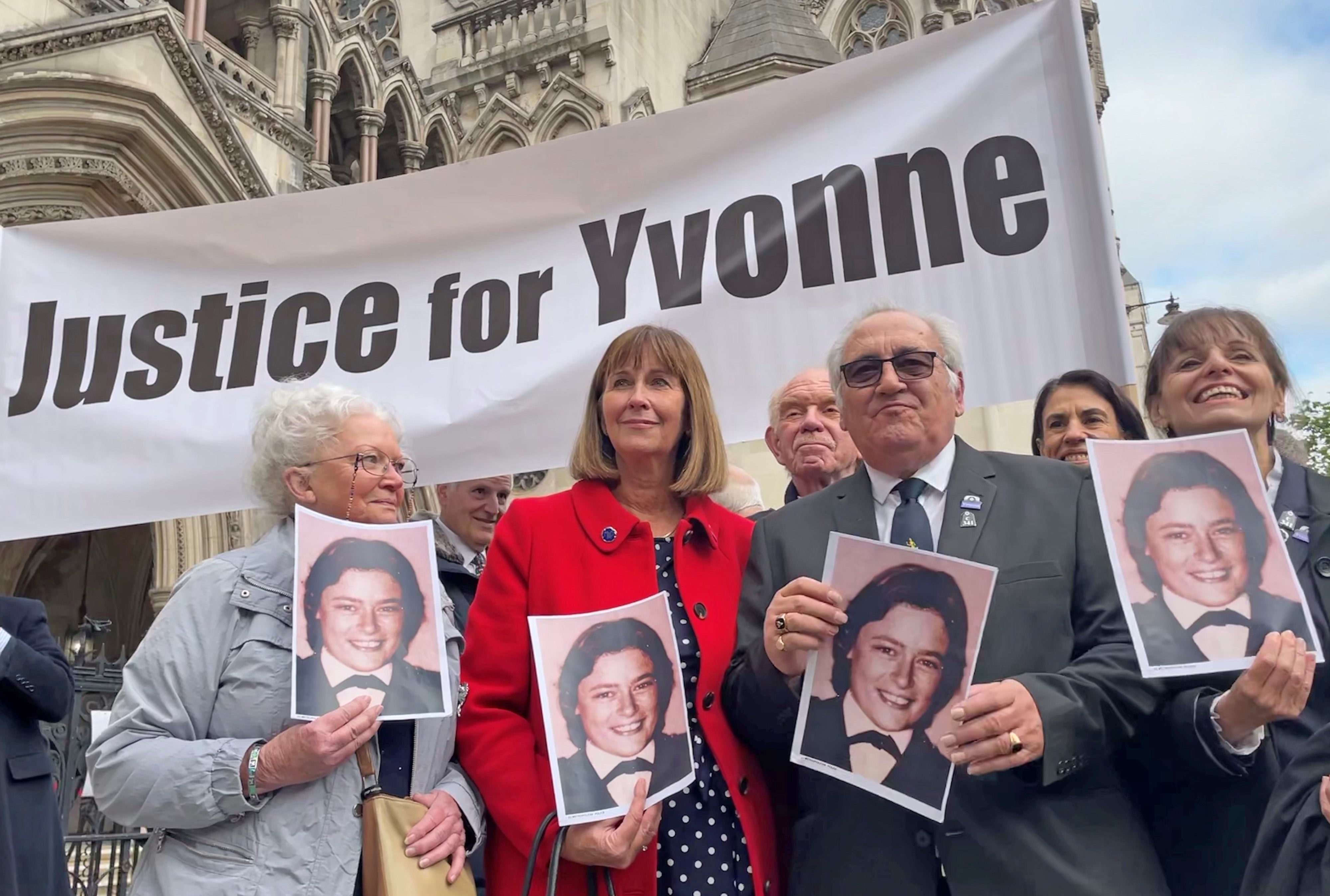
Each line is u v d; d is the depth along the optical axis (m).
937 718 1.91
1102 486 2.04
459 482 4.19
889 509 2.39
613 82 14.25
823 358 3.42
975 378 3.21
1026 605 2.12
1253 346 2.54
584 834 2.07
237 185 9.63
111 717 2.26
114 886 7.86
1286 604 1.88
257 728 2.19
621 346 2.67
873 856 2.05
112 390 4.04
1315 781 1.85
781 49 15.95
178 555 9.23
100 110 8.52
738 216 3.62
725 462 2.63
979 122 3.38
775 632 2.07
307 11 12.35
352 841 2.12
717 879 2.21
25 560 11.48
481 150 14.80
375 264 4.02
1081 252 3.17
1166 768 2.20
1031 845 1.92
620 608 2.22
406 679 2.20
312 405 2.51
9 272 4.18
